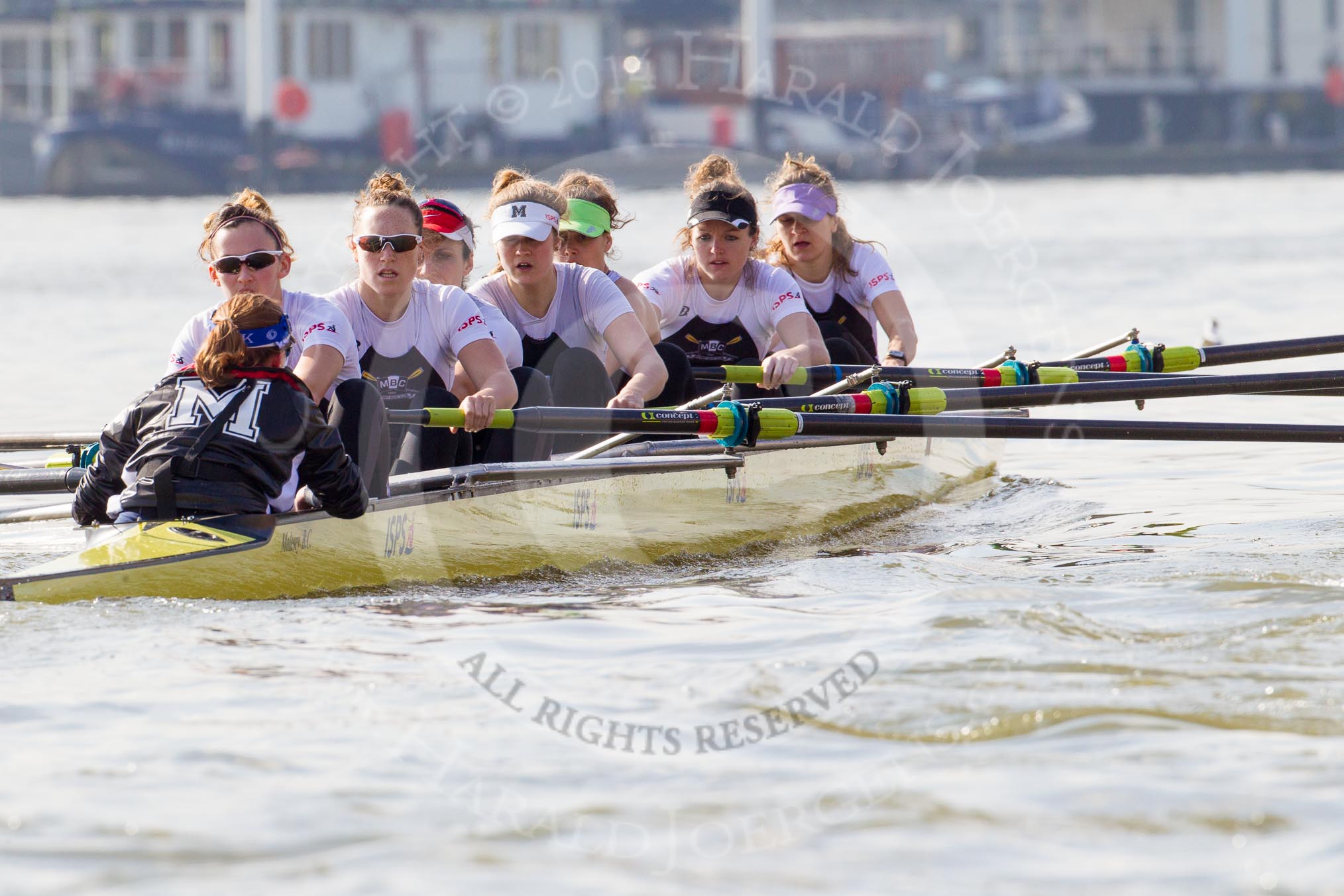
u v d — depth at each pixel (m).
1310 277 78.62
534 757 15.20
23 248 108.12
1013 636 18.84
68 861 12.88
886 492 30.89
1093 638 18.83
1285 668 17.42
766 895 12.35
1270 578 22.00
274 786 14.40
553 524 24.58
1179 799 13.86
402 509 22.86
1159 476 34.56
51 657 18.17
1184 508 30.31
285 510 22.36
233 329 21.38
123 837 13.32
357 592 22.34
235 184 170.12
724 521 27.11
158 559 20.77
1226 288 74.44
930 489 32.31
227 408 21.45
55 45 188.62
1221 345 34.22
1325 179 191.88
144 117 168.50
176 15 170.50
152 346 58.47
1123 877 12.51
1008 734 15.57
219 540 21.12
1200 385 28.88
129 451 22.09
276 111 162.00
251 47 162.62
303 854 13.04
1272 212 131.75
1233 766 14.57
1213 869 12.59
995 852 12.98
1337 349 34.03
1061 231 114.88
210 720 16.14
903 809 13.84
